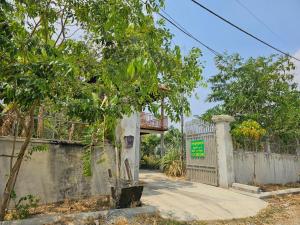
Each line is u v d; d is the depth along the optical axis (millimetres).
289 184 16000
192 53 6391
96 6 6066
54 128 8969
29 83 4004
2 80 4375
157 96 6445
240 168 13469
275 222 8578
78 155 9117
